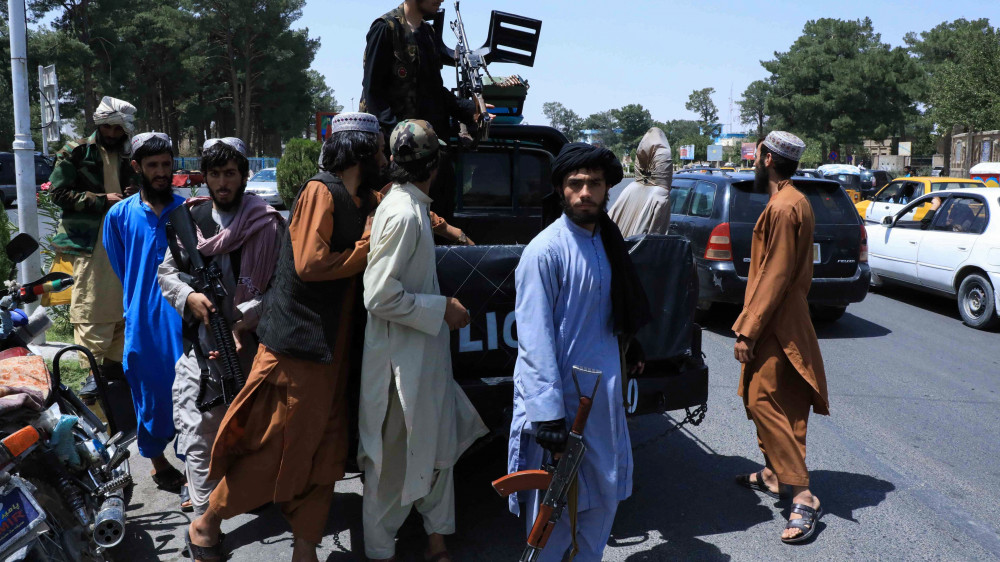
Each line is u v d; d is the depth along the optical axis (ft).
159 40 188.24
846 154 295.89
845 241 26.76
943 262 30.71
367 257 9.95
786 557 11.74
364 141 10.07
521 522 12.77
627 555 11.78
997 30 122.21
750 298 12.25
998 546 12.14
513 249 11.59
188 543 10.93
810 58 262.47
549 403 8.91
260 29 208.03
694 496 13.89
